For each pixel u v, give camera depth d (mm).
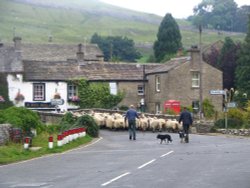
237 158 21406
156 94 59656
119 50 132000
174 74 58031
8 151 24203
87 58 77938
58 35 176375
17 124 30453
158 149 25953
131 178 15859
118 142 30906
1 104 56312
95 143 30359
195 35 178875
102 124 42812
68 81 58938
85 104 58344
